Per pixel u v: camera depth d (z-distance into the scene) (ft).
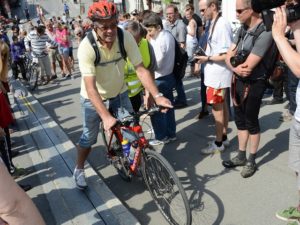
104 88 10.73
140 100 14.71
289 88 15.52
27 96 26.53
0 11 139.54
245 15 10.63
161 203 10.52
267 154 13.67
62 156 15.19
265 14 7.98
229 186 11.87
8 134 13.53
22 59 34.17
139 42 13.09
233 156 13.87
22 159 15.71
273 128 16.02
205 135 16.38
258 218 10.18
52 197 12.12
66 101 26.08
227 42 12.46
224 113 14.06
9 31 87.20
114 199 11.41
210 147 14.33
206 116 18.76
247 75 10.85
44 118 21.09
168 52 14.29
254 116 11.56
